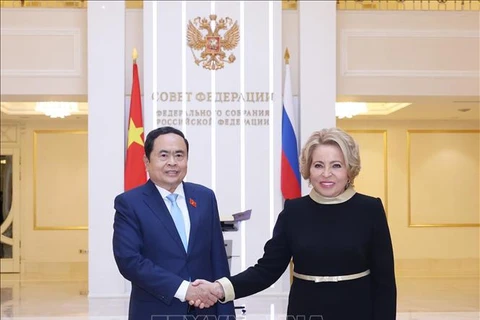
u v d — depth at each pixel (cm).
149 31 913
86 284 1129
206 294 314
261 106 915
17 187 1305
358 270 300
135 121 884
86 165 1312
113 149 902
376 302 300
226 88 915
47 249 1300
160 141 334
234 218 590
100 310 804
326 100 928
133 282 328
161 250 327
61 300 924
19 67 944
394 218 1332
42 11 948
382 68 966
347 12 967
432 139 1342
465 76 970
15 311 830
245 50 918
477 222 1336
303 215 311
